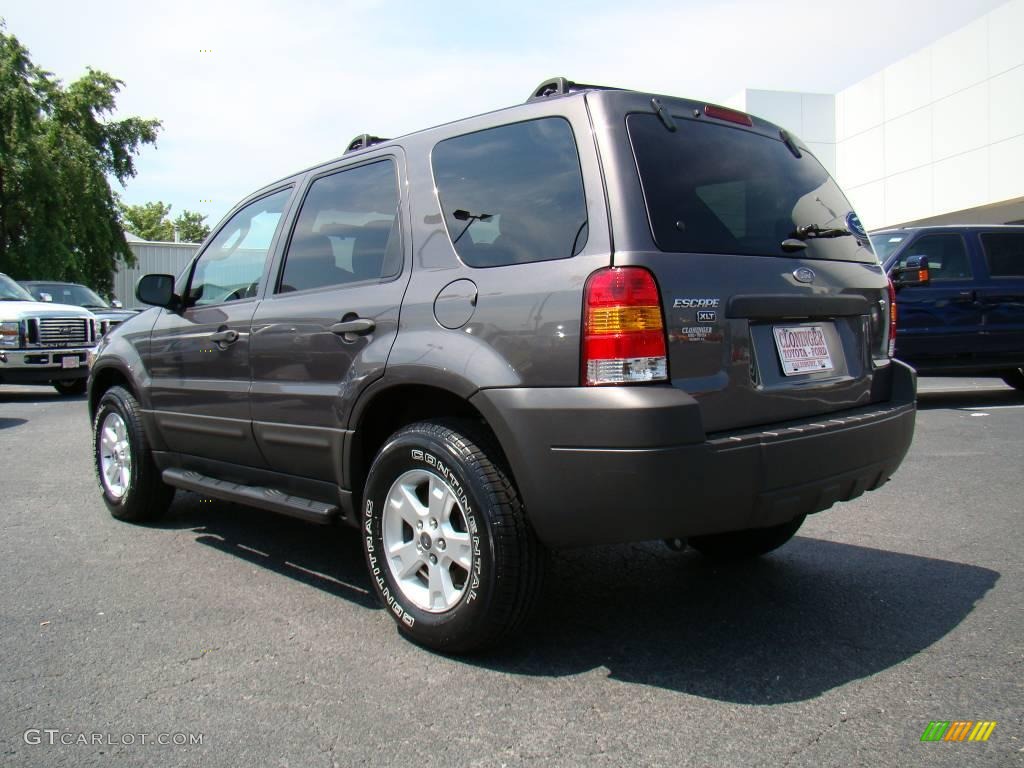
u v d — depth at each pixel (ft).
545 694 9.02
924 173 83.41
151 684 9.37
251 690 9.20
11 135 95.30
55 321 40.60
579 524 8.87
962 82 77.87
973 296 31.04
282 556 14.19
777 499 9.27
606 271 8.75
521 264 9.52
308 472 12.08
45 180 96.32
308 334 11.81
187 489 14.60
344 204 12.30
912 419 11.35
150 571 13.41
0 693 9.18
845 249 11.34
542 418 8.87
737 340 9.38
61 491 19.27
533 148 10.01
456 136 10.94
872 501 17.28
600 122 9.43
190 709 8.78
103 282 111.24
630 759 7.72
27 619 11.32
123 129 125.39
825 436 9.66
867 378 11.16
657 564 13.51
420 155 11.28
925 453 22.13
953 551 13.93
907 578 12.62
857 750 7.82
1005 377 36.40
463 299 9.87
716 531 9.05
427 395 10.76
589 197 9.21
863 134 91.97
